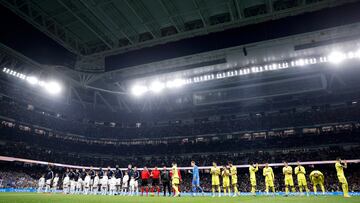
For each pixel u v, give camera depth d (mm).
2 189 35969
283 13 30797
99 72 45375
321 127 51688
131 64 38844
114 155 60406
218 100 58125
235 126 58500
